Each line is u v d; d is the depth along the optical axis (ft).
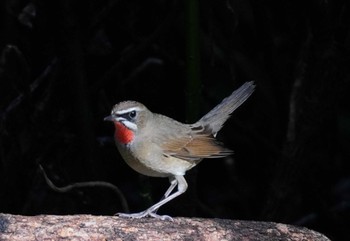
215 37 43.37
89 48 40.04
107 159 44.14
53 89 39.42
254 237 27.81
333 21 36.88
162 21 41.81
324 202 43.24
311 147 39.11
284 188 39.17
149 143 33.19
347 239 44.19
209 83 47.55
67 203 41.11
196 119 36.11
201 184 50.55
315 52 37.88
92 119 37.22
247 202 46.60
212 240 27.35
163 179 44.57
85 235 26.99
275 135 44.34
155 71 43.80
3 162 39.11
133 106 33.09
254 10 38.86
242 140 48.83
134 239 26.96
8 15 42.27
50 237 26.76
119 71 41.78
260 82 46.34
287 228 28.86
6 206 39.68
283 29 44.60
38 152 40.01
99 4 40.50
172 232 27.66
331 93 38.11
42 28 39.17
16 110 39.17
